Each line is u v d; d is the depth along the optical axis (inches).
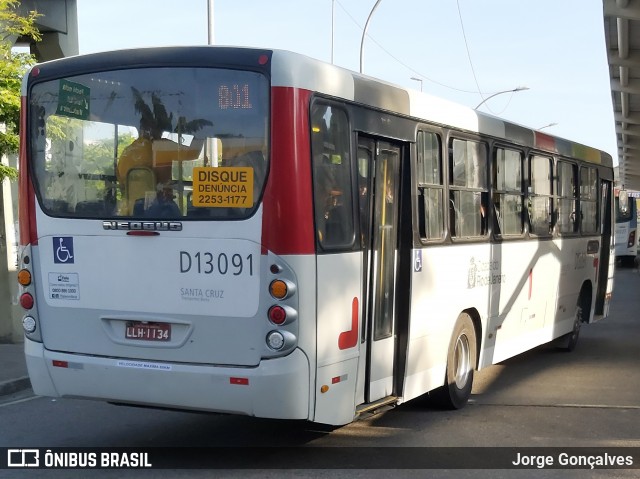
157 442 280.7
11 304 490.6
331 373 237.6
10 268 490.0
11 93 386.9
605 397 363.9
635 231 1496.1
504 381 403.2
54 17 589.6
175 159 235.8
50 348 253.1
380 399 274.2
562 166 462.0
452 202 321.7
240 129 229.3
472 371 346.0
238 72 230.5
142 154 240.2
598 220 534.0
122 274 240.4
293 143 225.0
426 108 299.4
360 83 255.6
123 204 242.1
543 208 430.9
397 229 285.7
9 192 488.4
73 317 248.4
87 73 249.3
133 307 239.3
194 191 232.5
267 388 223.5
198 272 231.3
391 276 280.4
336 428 301.3
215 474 243.4
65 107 252.2
